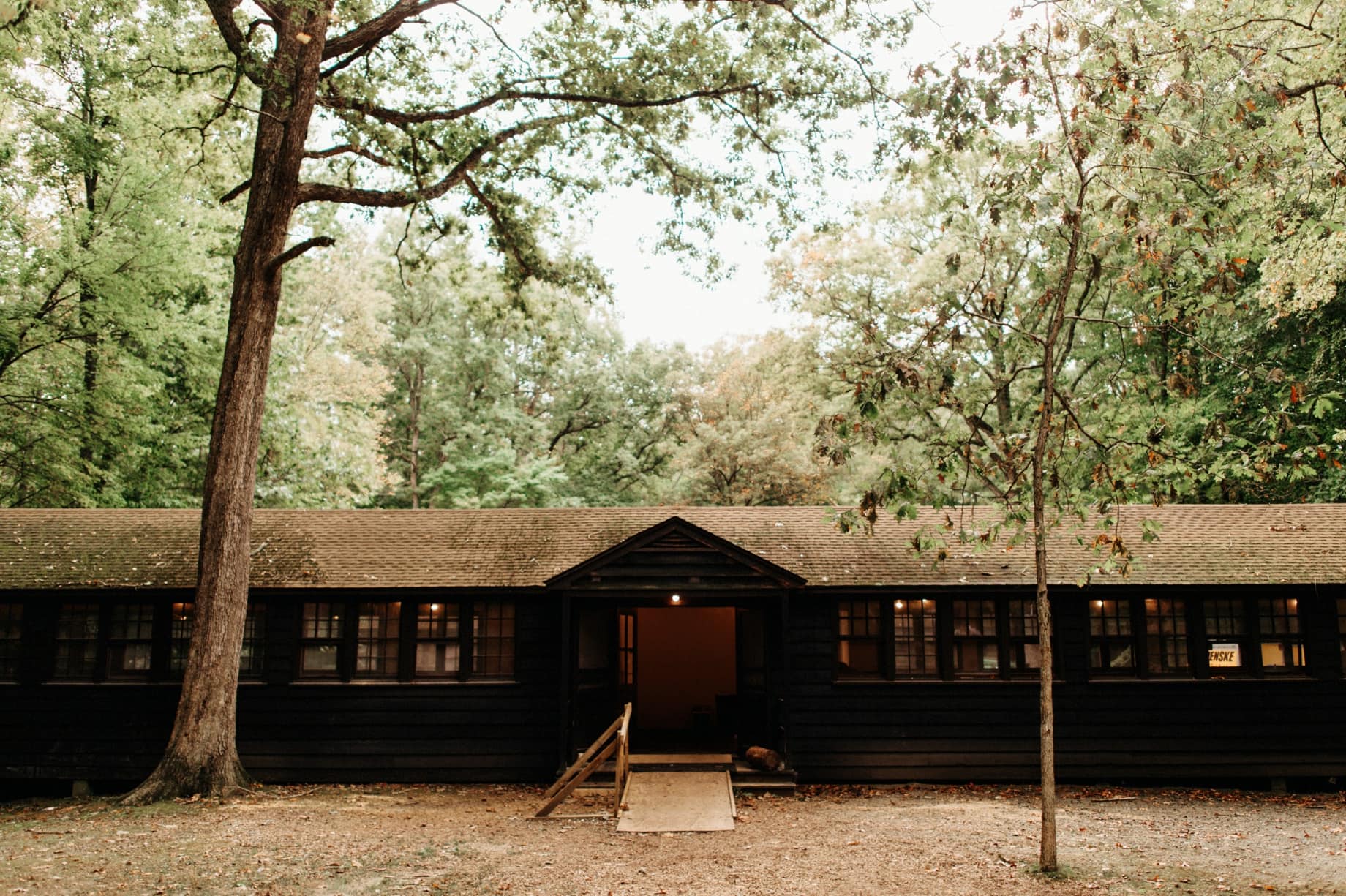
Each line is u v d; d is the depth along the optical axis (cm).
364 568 1500
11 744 1443
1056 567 1480
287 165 1373
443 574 1484
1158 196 884
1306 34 1241
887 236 2830
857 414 957
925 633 1492
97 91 1964
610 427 3966
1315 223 1024
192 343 2062
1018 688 1455
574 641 1464
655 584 1400
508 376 3831
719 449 3303
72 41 1881
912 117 965
